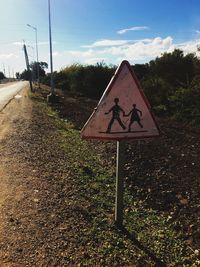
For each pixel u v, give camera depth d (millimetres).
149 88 11320
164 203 3195
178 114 8680
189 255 2330
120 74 2209
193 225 2689
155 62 14203
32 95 17734
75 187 3428
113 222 2658
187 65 13422
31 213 2693
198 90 8906
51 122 8328
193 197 3236
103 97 2213
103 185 3703
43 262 2078
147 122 2268
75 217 2674
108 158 4922
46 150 5078
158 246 2402
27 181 3477
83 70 19609
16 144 5324
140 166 4309
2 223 2516
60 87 25891
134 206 3164
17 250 2184
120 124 2238
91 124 2225
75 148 5555
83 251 2215
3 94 19500
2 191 3180
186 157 4684
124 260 2168
